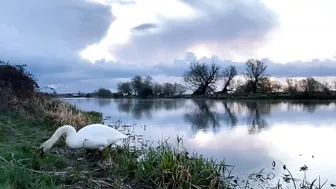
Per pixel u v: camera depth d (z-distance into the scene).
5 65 15.97
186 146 11.12
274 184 7.11
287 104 39.69
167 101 53.09
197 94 83.00
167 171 6.55
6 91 13.75
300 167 8.54
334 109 29.02
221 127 16.31
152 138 12.67
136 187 6.35
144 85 77.50
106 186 6.15
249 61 82.56
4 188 4.78
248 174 7.80
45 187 5.29
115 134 7.98
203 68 84.62
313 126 16.66
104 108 31.70
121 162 7.55
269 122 18.53
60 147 9.10
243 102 47.69
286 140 12.36
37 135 10.10
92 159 7.89
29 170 5.86
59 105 16.08
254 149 10.73
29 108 13.90
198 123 18.05
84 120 13.70
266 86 82.31
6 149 7.14
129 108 32.00
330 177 7.70
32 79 16.80
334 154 10.06
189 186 6.21
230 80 85.00
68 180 6.12
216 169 7.06
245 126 16.75
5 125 10.71
